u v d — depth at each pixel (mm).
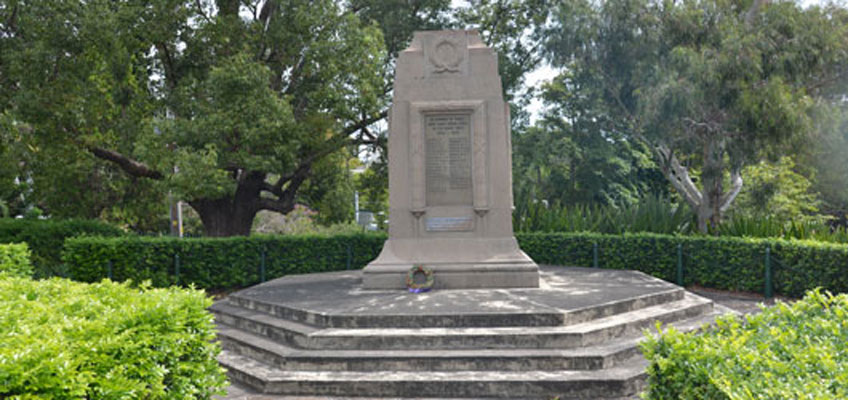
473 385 6418
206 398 4887
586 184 30031
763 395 2877
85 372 3303
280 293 10336
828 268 11000
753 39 17062
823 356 3371
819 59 17312
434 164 10820
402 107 10906
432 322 7742
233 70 14758
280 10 17516
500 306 8258
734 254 12641
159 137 15133
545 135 27969
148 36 15953
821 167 23047
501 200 10711
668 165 20672
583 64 19359
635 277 11844
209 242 13758
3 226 16984
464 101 10766
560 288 10148
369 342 7363
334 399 6441
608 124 22328
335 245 15586
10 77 15461
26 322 4215
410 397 6441
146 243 13148
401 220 10820
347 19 16266
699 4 17969
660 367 3684
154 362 4113
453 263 10516
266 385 6707
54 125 15617
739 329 4211
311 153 18312
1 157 16828
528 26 20828
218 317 9898
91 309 4672
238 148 16125
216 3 18031
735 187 21062
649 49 18031
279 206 20359
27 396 2955
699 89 16906
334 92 16297
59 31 14750
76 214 20688
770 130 16984
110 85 16156
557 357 6770
